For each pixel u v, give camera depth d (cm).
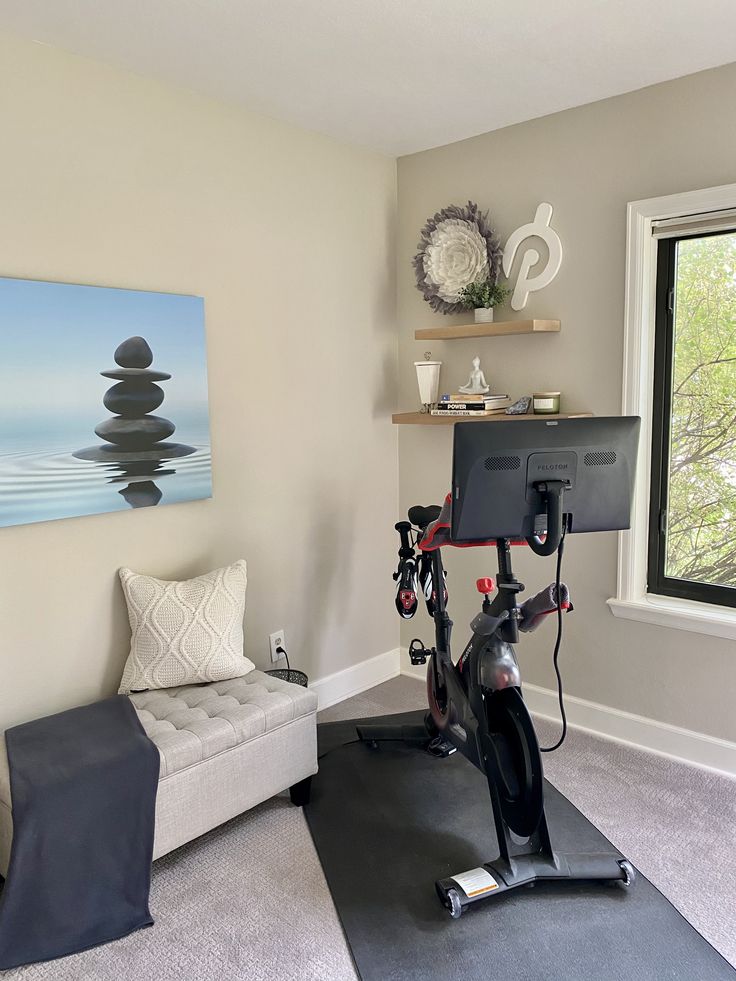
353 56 243
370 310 350
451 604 361
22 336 227
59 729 222
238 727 231
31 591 239
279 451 315
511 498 204
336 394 337
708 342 275
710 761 282
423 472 362
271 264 303
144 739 216
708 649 278
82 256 243
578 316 300
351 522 351
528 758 216
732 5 212
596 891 216
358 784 276
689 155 264
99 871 200
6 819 199
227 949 196
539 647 328
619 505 214
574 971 187
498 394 330
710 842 237
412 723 325
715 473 279
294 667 331
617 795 264
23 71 224
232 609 271
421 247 332
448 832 246
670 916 205
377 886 220
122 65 247
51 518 238
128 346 254
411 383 363
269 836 245
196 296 275
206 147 276
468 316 335
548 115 298
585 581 309
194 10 211
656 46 238
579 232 295
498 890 208
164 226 265
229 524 298
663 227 273
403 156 351
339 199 329
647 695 297
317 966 190
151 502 265
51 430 236
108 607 260
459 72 257
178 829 219
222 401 290
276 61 246
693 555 289
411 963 190
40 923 193
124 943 199
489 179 321
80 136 239
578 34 229
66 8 208
